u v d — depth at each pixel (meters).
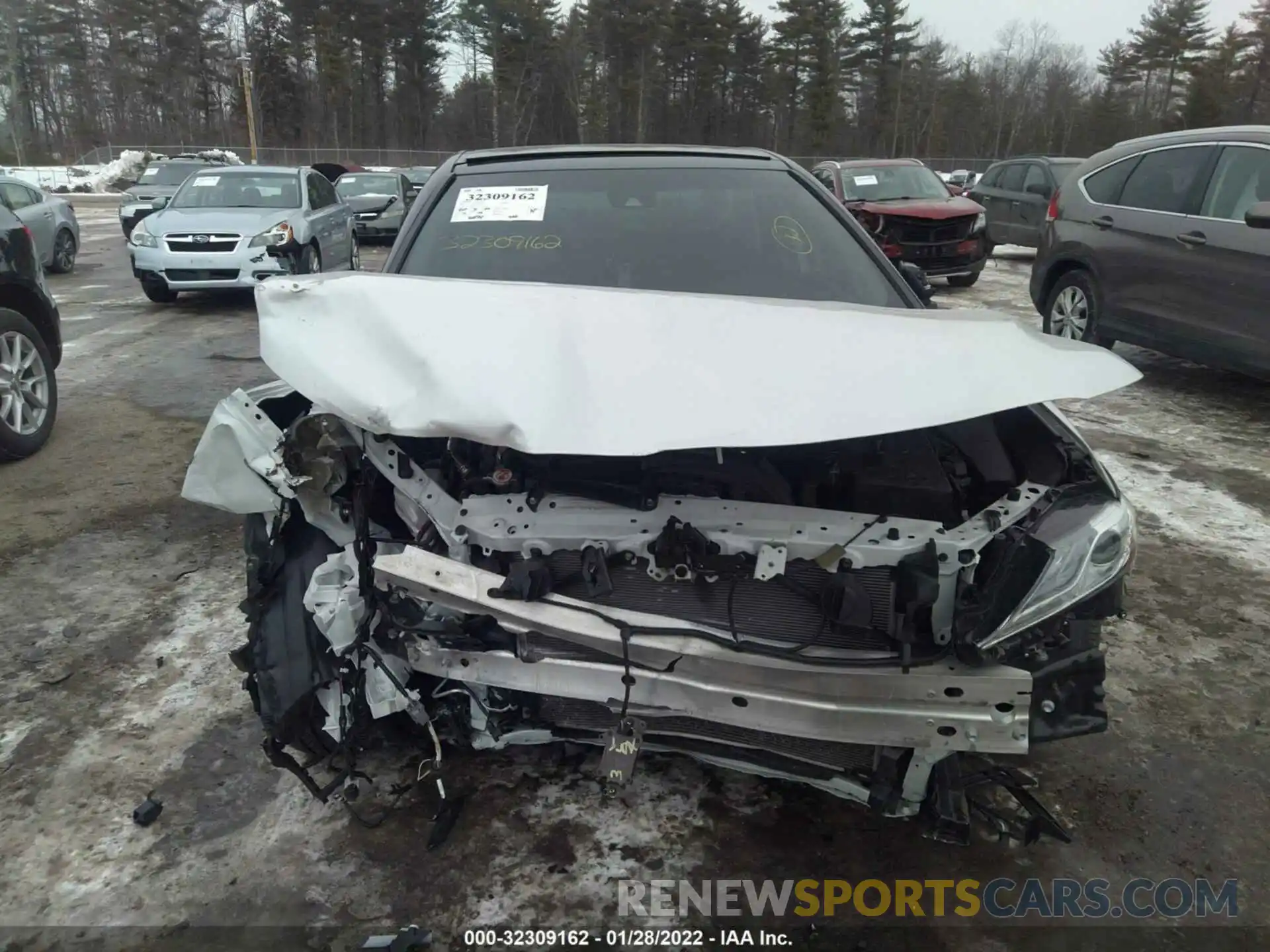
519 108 58.78
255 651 2.27
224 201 11.00
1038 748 2.81
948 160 48.28
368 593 2.15
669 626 2.06
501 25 57.00
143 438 5.75
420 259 3.03
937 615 2.02
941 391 1.99
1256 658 3.32
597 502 2.16
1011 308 10.35
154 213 10.95
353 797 2.38
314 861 2.32
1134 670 3.24
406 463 2.19
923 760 2.03
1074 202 7.43
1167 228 6.48
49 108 60.16
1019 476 2.35
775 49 55.09
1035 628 1.95
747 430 1.88
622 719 2.09
